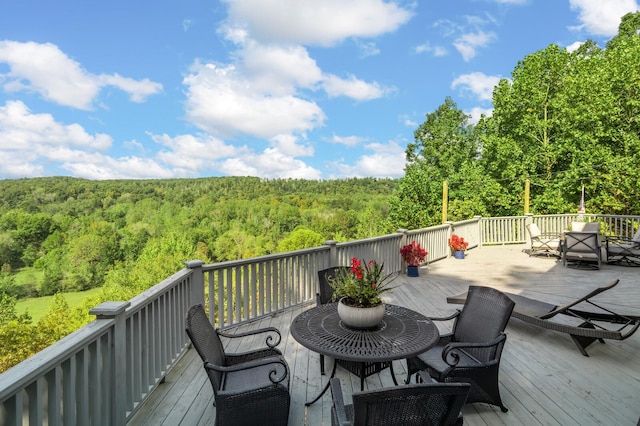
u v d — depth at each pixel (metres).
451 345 2.62
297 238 45.25
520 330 4.47
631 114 16.22
